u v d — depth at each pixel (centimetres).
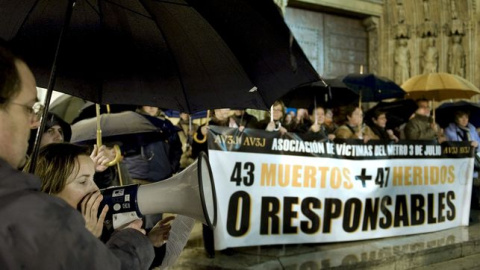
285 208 423
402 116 713
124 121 310
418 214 498
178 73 160
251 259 395
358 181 461
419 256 430
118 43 163
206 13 135
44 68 165
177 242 169
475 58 1102
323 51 1088
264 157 414
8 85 89
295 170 429
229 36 136
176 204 137
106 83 170
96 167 205
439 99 748
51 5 157
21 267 79
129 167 377
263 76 136
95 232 131
